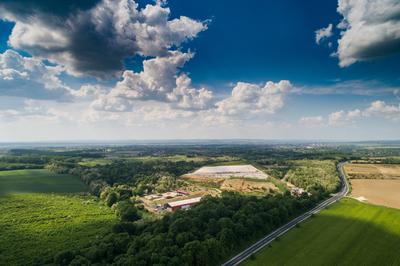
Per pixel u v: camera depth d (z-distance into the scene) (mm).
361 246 116188
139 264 94000
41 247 119375
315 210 169500
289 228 139250
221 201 158500
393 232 130875
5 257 110000
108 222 152375
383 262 103125
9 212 162125
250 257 108062
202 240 115562
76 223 149000
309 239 124125
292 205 162125
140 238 111688
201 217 130750
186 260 98875
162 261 95250
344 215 156625
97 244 112500
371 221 146000
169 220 130750
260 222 132875
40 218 154125
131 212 157000
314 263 102500
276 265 101875
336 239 123438
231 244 115312
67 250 107188
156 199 198625
